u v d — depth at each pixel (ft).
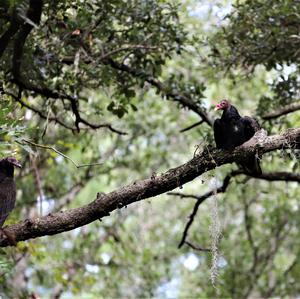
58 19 30.50
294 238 56.34
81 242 52.85
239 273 52.90
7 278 44.39
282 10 31.50
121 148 53.31
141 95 39.34
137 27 32.30
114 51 31.91
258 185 53.83
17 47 27.76
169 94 36.04
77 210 24.49
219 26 37.65
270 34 33.55
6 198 25.57
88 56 31.45
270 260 54.85
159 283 56.44
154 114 53.78
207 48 42.29
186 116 55.36
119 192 24.44
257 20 33.24
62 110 37.11
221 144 27.66
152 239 59.41
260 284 54.70
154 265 56.65
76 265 50.93
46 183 50.52
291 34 33.40
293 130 25.04
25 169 48.14
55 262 48.78
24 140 23.45
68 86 32.27
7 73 31.40
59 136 46.93
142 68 34.12
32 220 24.26
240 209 55.67
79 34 31.30
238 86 48.65
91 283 48.85
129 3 31.17
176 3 35.40
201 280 54.70
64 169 51.31
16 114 31.12
